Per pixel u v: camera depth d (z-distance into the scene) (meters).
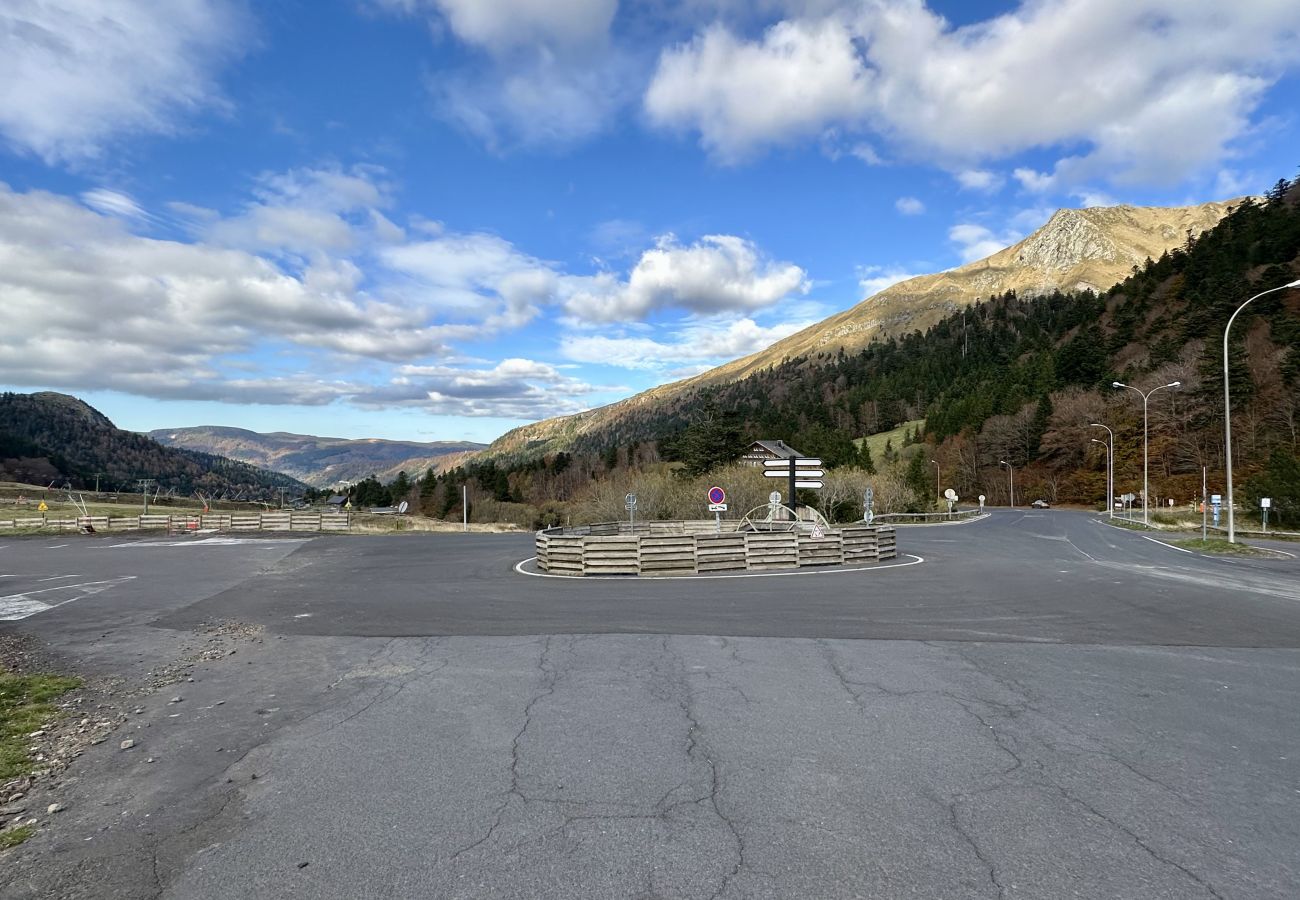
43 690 6.91
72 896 3.20
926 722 5.63
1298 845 3.61
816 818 3.90
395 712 6.02
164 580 16.45
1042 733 5.37
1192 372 83.81
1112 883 3.22
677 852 3.52
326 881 3.28
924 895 3.11
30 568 19.22
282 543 29.44
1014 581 15.77
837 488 55.66
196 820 3.98
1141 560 23.48
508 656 8.12
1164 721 5.68
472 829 3.80
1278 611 11.56
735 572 17.94
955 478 107.44
